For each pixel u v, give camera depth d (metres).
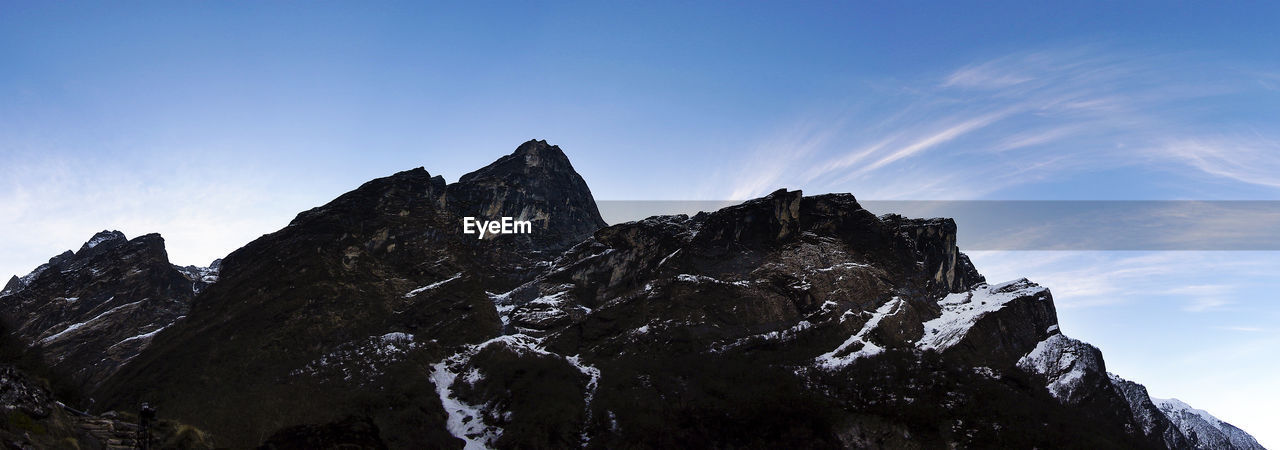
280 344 185.25
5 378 74.12
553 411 160.50
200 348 182.88
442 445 151.25
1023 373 192.12
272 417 145.62
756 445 154.12
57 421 76.00
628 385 172.75
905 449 154.25
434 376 179.50
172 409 148.62
